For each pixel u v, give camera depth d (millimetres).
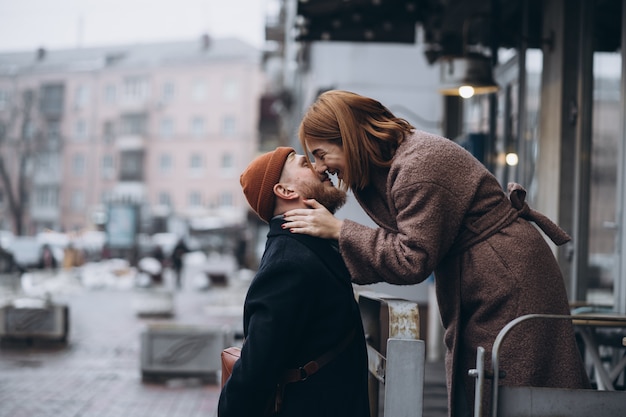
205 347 9750
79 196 97875
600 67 6051
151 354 9711
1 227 94188
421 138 2801
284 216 2775
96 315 18766
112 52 108438
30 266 40125
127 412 7617
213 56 97188
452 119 10539
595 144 6141
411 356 2572
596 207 6066
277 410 2656
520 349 2773
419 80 12078
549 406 2459
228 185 96000
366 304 3318
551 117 6637
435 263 2697
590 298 6160
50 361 11133
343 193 2889
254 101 96125
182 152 97250
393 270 2676
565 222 6422
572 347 2848
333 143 2840
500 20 7840
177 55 103938
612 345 4363
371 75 12078
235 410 2578
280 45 33438
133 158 97562
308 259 2656
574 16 6438
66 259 39250
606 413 2449
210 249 77188
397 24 9109
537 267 2811
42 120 98500
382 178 2863
